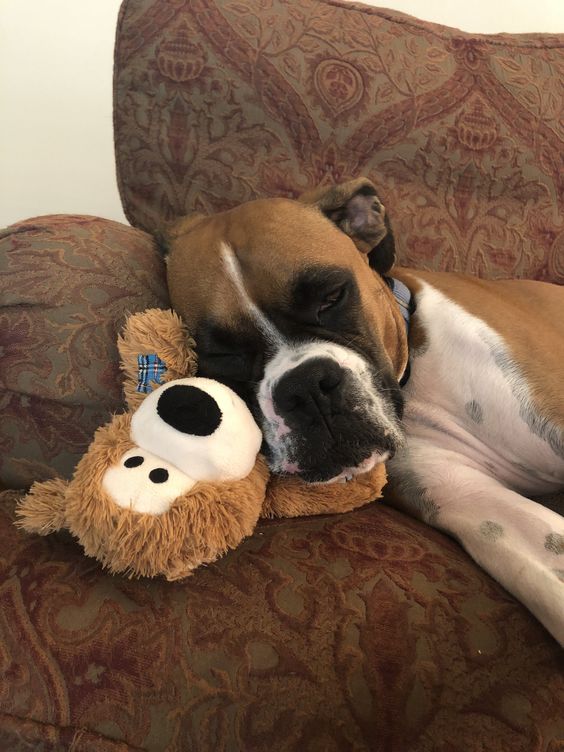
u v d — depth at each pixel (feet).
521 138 2.57
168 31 2.20
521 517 1.61
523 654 1.22
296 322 1.67
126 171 2.23
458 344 1.95
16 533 1.37
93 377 1.54
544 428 1.81
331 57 2.35
